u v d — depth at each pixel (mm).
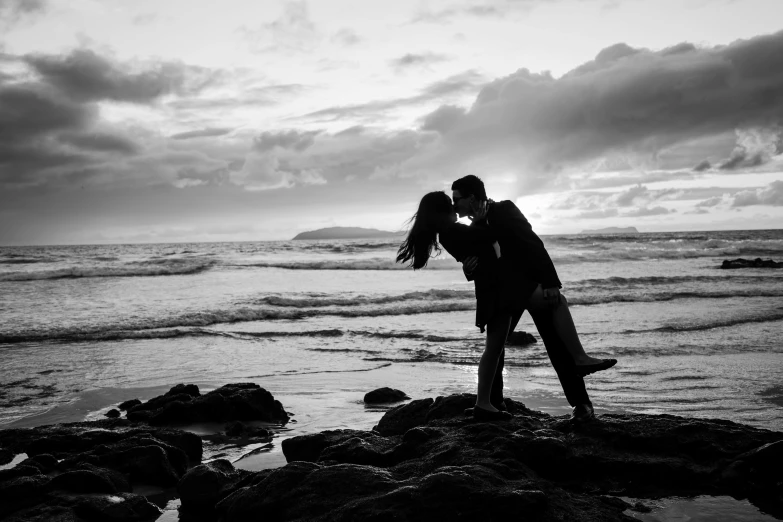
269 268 37906
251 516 3721
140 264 41062
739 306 18406
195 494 4406
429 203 4496
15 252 68562
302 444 5188
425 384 9375
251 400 7324
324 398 8531
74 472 4535
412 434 4570
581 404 4703
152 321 15898
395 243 92375
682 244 62969
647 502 3914
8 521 4008
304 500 3650
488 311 4453
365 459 4477
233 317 17031
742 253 51656
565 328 4477
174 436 5836
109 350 12359
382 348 12625
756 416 6969
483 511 3422
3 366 10711
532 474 3988
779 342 12203
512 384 8930
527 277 4383
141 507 4418
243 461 5863
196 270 35125
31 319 16203
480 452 4145
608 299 20453
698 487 4078
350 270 36656
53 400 8422
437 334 14305
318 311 18203
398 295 21500
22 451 5930
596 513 3596
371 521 3348
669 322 15109
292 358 11586
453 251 4473
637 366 10023
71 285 26734
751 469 4094
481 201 4438
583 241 76938
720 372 9500
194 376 10039
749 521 3664
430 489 3500
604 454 4312
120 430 6531
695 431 4473
